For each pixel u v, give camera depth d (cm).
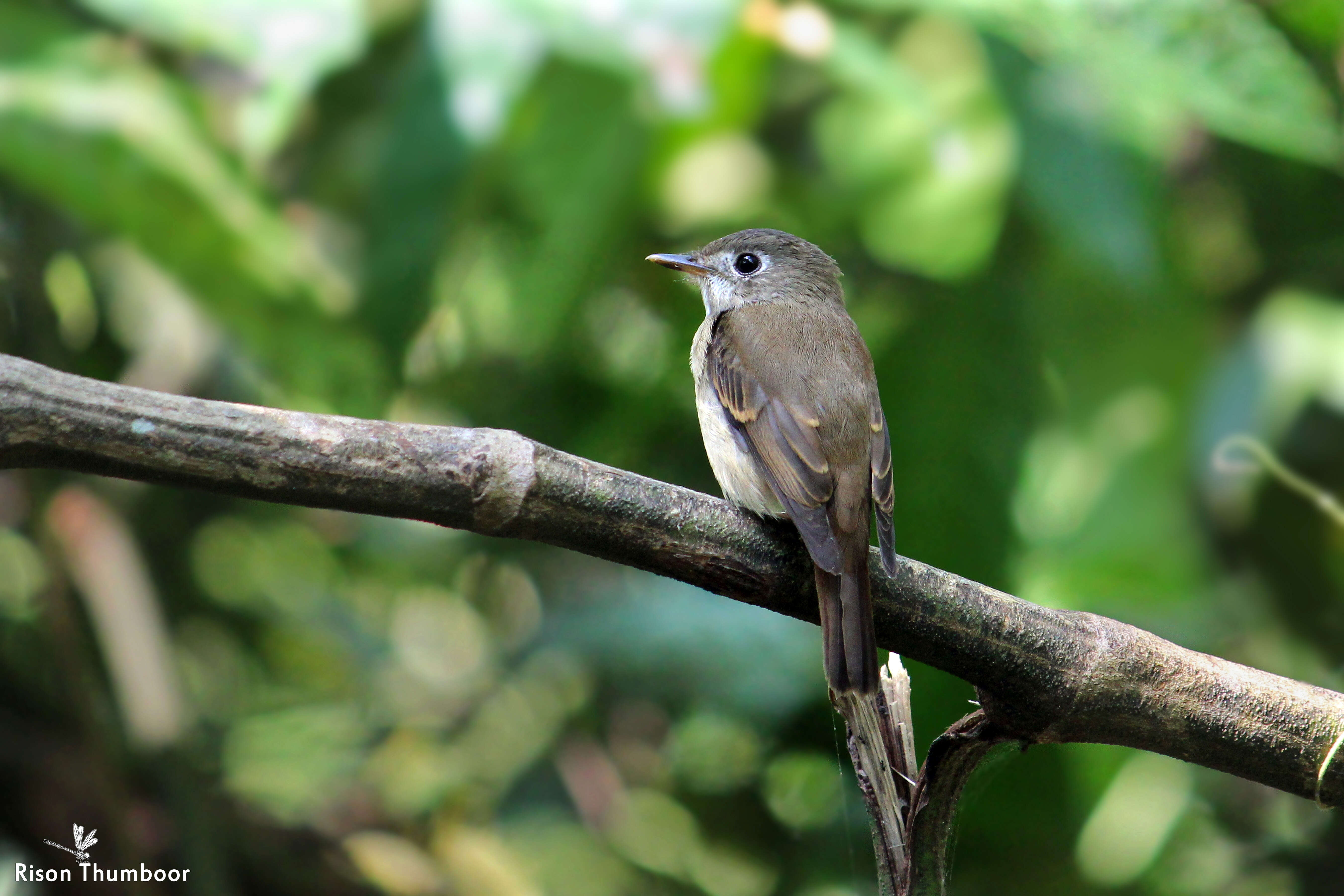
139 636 996
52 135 780
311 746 1131
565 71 796
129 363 1083
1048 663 593
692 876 1049
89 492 1008
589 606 1029
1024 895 973
